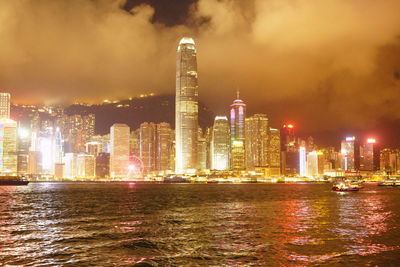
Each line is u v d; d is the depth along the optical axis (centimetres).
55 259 4456
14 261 4362
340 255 4659
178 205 11581
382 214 8950
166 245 5212
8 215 8675
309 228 6681
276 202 13012
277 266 4212
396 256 4609
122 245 5197
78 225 7000
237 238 5712
